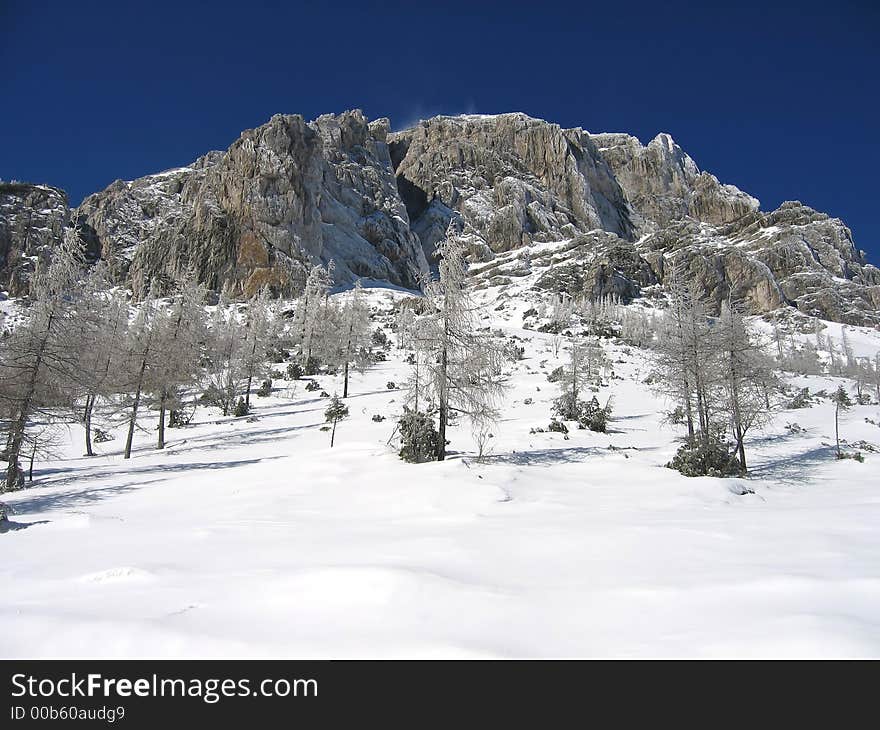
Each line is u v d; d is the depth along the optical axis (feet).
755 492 45.09
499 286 453.99
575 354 121.29
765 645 10.78
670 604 13.80
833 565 16.84
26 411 65.16
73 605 15.37
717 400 66.90
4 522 35.09
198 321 113.29
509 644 11.73
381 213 494.18
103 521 33.06
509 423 97.14
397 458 58.80
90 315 75.31
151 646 12.16
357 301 165.48
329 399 139.85
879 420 116.57
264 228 355.97
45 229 374.22
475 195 652.07
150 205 459.73
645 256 500.33
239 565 20.01
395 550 21.63
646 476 49.90
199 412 134.31
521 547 21.80
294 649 11.75
